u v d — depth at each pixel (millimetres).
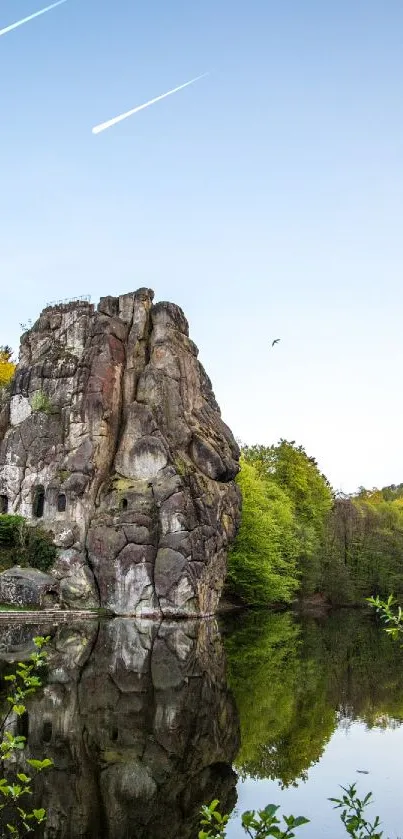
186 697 28219
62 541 58500
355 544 101312
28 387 67000
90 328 67500
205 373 72500
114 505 58969
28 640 39969
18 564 58344
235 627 59688
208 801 17688
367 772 20672
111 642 42156
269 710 27938
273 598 82250
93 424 62250
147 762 20031
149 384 64375
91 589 56938
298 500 105312
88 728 22656
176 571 55750
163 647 42094
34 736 21531
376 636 60125
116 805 16938
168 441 61250
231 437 68688
